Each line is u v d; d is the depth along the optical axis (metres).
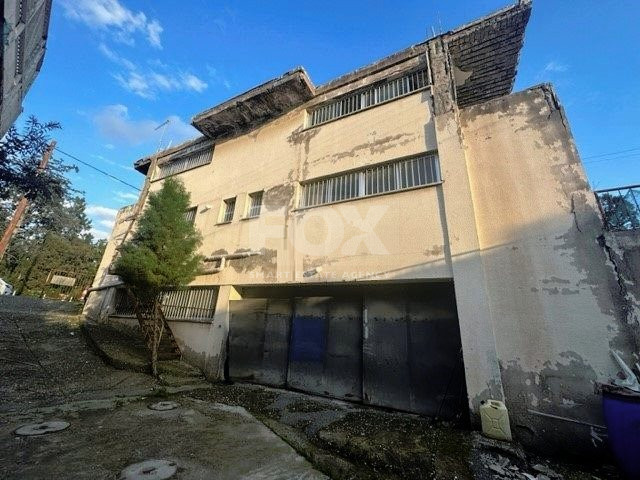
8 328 10.24
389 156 8.02
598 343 4.90
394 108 8.53
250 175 11.25
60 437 4.30
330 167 9.08
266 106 11.39
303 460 4.25
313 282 7.98
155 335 8.59
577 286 5.29
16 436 4.21
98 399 6.27
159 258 8.82
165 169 15.65
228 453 4.21
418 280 6.66
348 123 9.32
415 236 6.93
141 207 15.01
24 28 4.79
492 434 4.88
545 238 5.78
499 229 6.23
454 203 6.65
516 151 6.60
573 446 4.64
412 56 8.87
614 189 5.50
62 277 31.91
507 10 7.46
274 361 8.50
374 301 7.52
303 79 10.08
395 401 6.48
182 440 4.51
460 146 6.98
